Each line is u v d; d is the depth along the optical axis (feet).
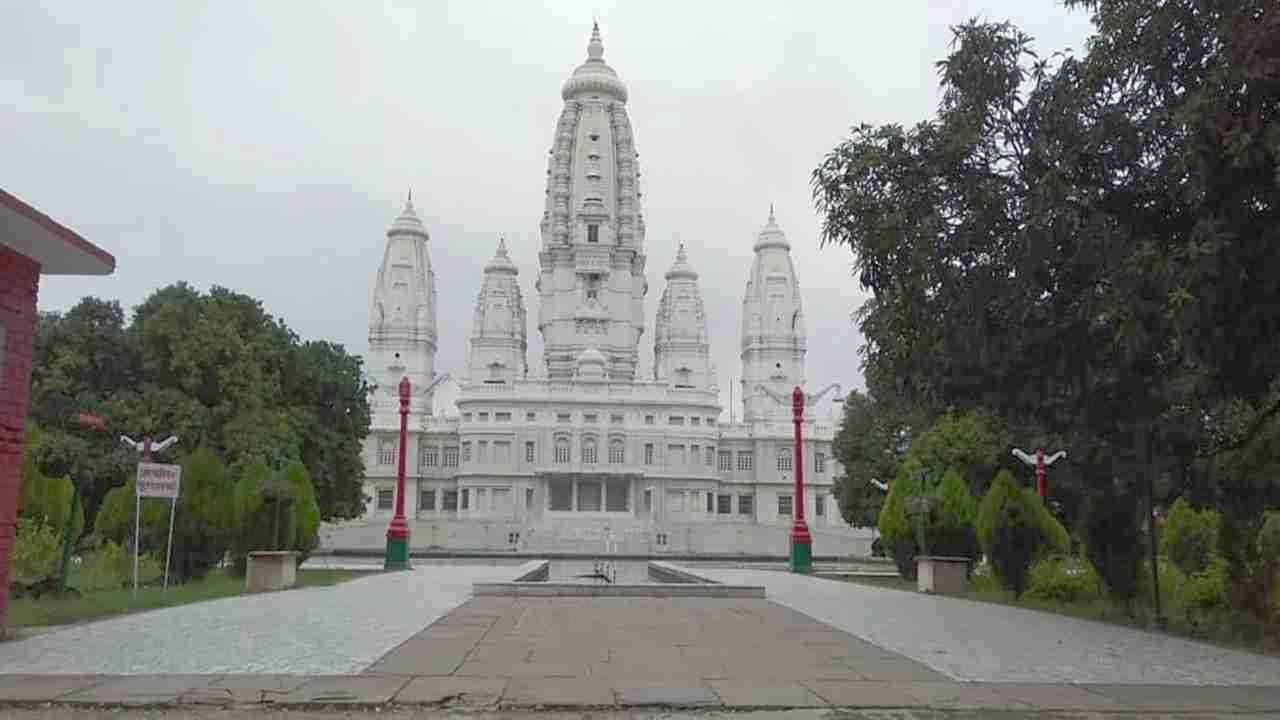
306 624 74.64
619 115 504.84
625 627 74.54
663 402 464.24
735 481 494.18
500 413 460.96
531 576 142.00
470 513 453.99
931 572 116.78
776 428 495.41
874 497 277.23
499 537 419.74
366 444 478.18
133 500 122.52
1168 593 92.07
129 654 57.67
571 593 107.14
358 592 111.24
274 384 228.84
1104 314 67.15
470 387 464.65
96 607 85.15
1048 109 73.15
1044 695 47.57
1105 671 55.11
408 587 121.19
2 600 63.67
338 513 250.98
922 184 76.84
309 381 240.73
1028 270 72.64
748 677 51.62
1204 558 103.19
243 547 130.62
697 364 533.96
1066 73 73.31
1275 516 77.41
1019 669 55.47
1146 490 83.71
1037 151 71.20
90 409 213.46
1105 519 91.45
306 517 142.20
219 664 54.29
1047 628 77.41
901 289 79.10
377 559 254.47
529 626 74.69
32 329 66.64
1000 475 111.86
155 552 118.01
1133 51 69.00
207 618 78.64
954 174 76.64
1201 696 47.65
